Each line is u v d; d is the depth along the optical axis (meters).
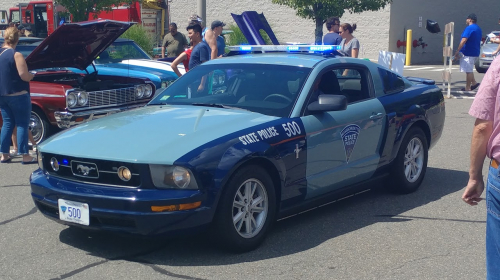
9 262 4.73
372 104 6.05
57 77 9.59
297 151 5.12
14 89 7.89
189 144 4.59
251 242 4.85
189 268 4.57
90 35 8.67
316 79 5.61
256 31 9.49
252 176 4.78
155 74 10.47
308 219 5.77
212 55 10.05
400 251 4.93
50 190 4.76
